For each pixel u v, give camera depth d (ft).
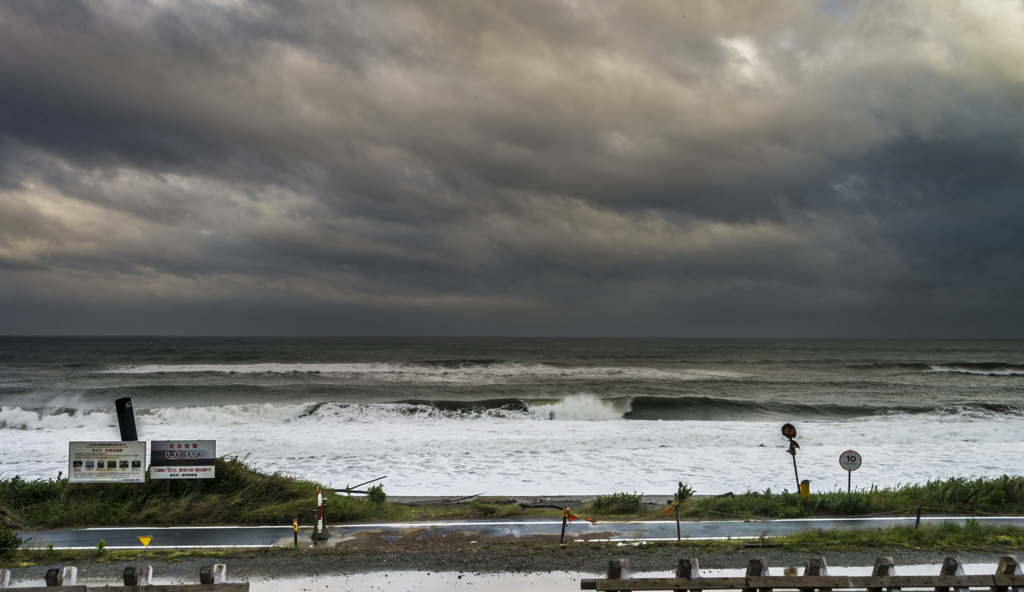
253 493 39.81
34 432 79.56
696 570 18.97
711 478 54.24
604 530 34.88
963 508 40.60
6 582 17.67
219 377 147.02
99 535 32.68
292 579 26.32
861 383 146.72
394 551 30.32
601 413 100.27
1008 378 165.58
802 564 27.99
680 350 355.56
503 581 26.23
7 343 431.84
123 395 112.68
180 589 17.98
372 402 107.55
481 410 98.84
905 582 18.98
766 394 126.82
